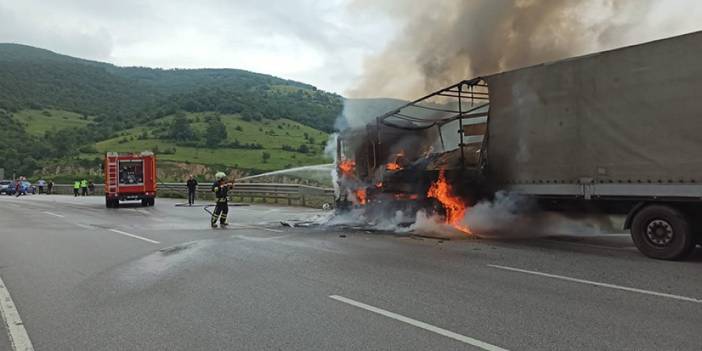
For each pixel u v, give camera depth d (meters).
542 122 9.89
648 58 8.34
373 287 6.50
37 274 7.70
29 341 4.65
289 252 9.44
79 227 14.78
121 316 5.39
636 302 5.59
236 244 10.60
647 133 8.30
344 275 7.27
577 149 9.30
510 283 6.59
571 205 9.81
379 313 5.32
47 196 45.47
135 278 7.32
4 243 11.28
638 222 8.43
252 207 23.53
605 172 8.88
